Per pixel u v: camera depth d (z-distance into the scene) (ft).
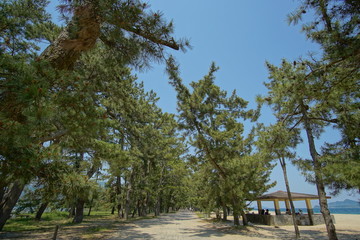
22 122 9.81
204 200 71.20
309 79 18.08
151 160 88.69
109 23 12.98
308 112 31.24
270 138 28.99
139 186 86.89
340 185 21.09
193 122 53.42
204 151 52.06
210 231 48.21
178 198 184.14
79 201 65.21
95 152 29.27
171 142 88.48
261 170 50.49
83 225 56.80
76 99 12.08
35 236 36.94
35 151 13.35
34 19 27.61
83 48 13.46
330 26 16.63
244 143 51.65
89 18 12.07
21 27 24.70
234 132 53.16
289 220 67.05
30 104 8.49
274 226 62.90
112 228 49.78
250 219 80.89
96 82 29.35
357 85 18.60
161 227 55.26
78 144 19.76
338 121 23.89
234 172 49.24
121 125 47.52
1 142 9.53
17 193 44.39
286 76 20.49
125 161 33.63
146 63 16.11
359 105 21.61
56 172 20.01
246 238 40.01
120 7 11.95
